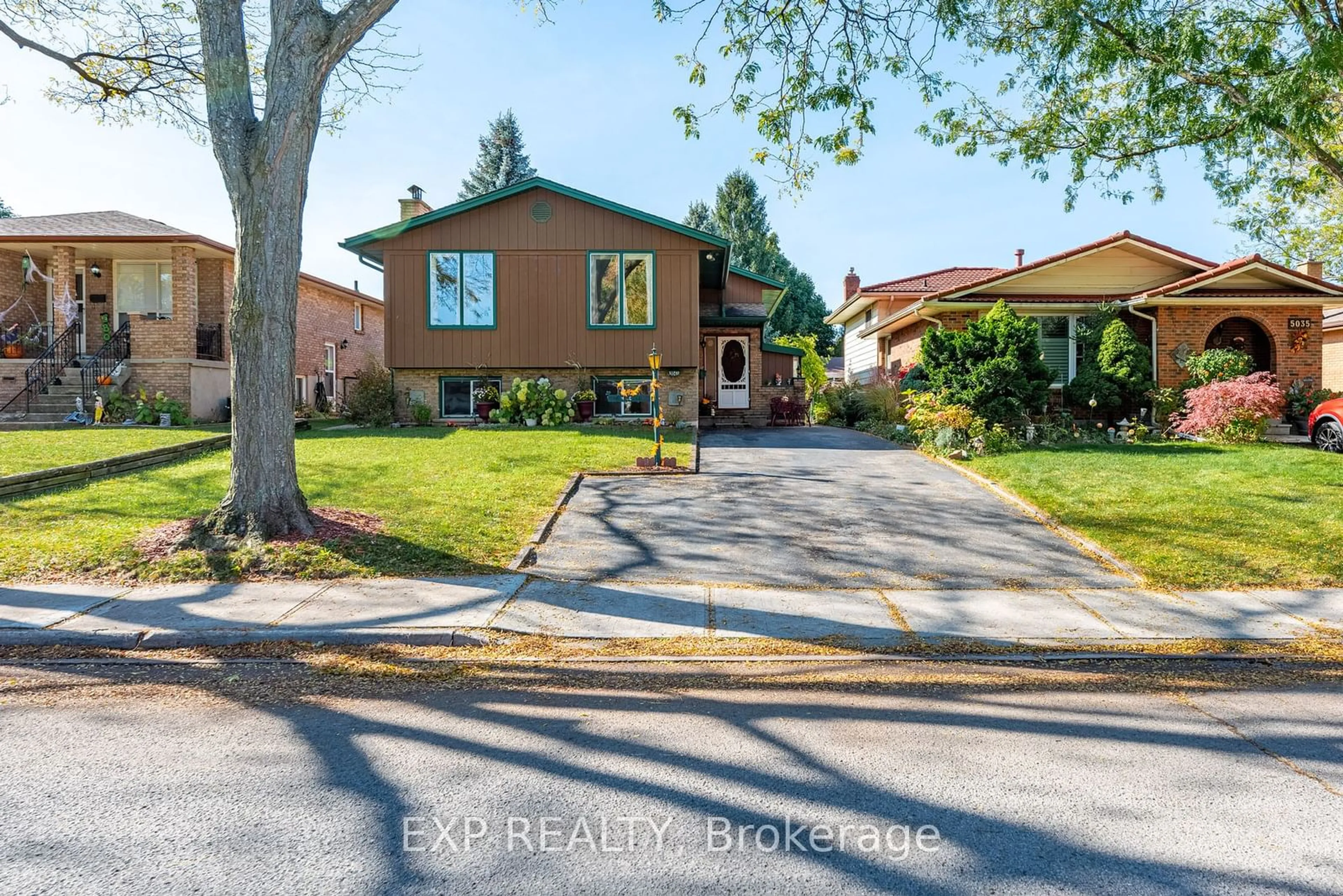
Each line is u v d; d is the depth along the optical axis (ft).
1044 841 10.02
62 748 12.71
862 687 16.28
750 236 173.37
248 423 26.07
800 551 27.66
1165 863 9.50
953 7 29.53
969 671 17.42
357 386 62.69
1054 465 41.09
